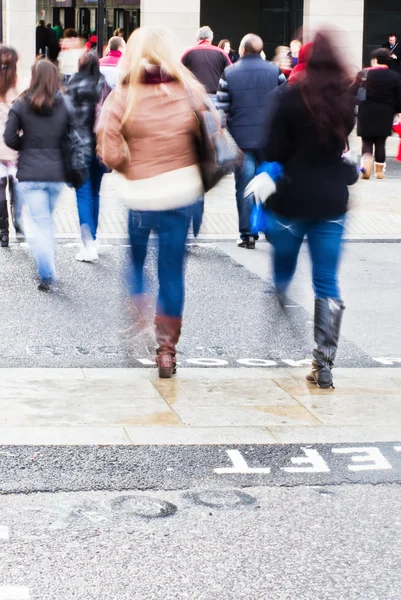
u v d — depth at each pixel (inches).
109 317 405.4
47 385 312.3
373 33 1600.6
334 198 304.2
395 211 681.0
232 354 357.7
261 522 221.6
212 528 217.8
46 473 243.6
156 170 303.3
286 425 280.7
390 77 832.3
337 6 1349.7
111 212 658.8
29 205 448.1
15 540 208.8
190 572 197.8
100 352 355.9
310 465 253.9
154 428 275.0
